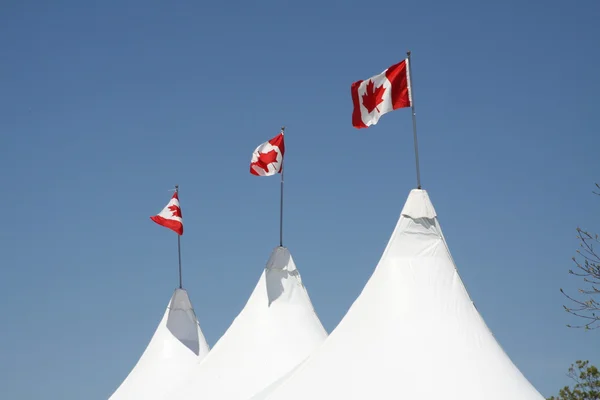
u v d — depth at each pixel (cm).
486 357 2989
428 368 2923
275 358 3941
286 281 4181
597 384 3497
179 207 4788
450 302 3131
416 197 3291
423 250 3244
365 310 3156
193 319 4878
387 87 3341
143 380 4666
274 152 4269
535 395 2936
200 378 3994
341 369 3002
